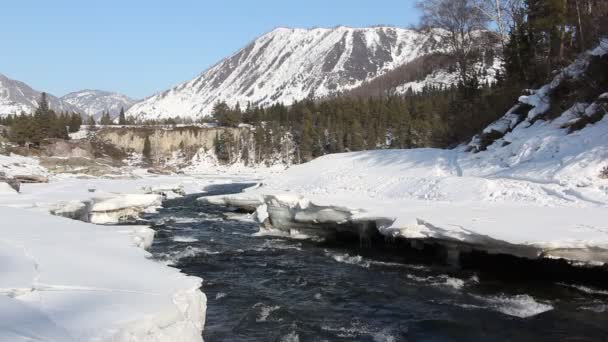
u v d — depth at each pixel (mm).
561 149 17594
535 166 17531
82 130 104500
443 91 114500
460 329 8914
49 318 5176
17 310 5305
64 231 11453
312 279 12734
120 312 5516
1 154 53750
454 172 21703
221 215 26859
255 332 9023
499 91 29438
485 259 12906
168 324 5680
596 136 16703
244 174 79000
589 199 13594
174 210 29344
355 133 81938
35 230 11398
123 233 11602
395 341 8570
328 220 16969
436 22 34062
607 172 14758
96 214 23078
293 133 97750
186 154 95750
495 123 23688
